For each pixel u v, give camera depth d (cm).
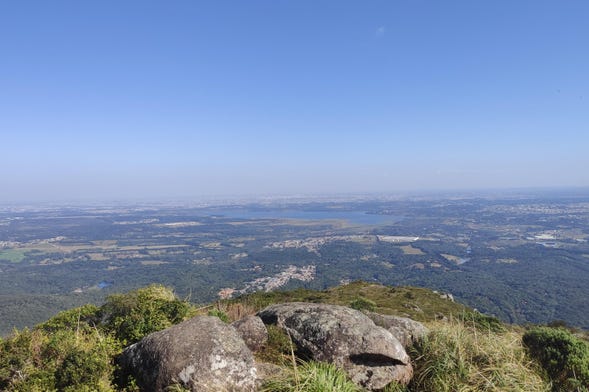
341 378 544
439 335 684
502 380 598
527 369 650
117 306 757
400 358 622
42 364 529
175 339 510
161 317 697
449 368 616
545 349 698
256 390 505
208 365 484
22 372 512
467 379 600
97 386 490
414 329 723
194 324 539
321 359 610
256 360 616
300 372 540
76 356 510
